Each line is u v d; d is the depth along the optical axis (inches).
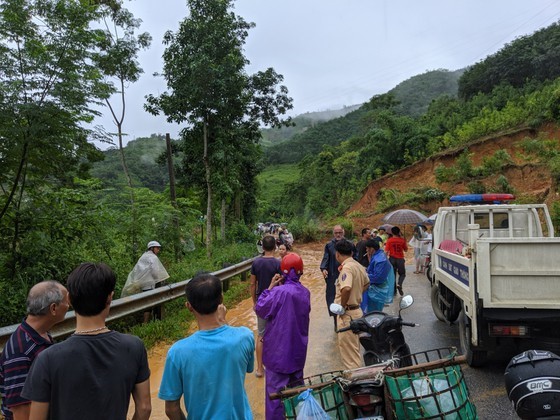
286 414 120.0
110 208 398.3
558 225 836.6
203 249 757.3
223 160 748.6
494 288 212.2
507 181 1316.4
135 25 559.2
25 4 290.7
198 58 693.3
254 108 842.8
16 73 283.6
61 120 289.4
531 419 101.0
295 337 156.0
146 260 337.4
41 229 311.6
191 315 362.0
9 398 101.5
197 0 717.9
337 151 2709.2
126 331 315.3
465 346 242.1
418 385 116.6
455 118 1919.3
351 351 213.6
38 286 109.8
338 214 1908.2
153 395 217.6
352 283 213.3
